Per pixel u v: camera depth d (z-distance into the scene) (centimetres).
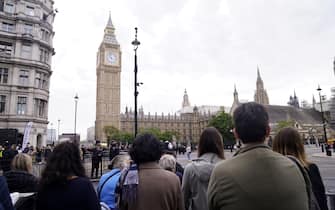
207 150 424
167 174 341
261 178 220
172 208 328
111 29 15238
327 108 13375
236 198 218
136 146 350
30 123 2412
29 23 4378
